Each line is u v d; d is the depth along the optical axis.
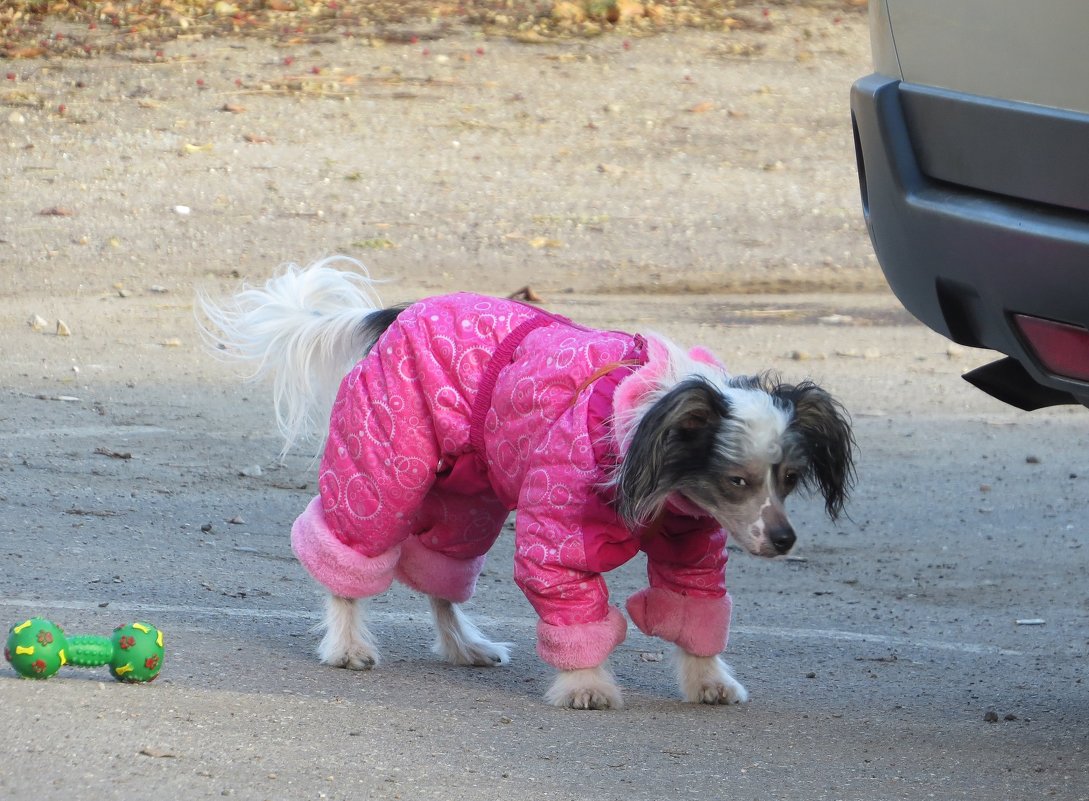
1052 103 6.87
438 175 26.72
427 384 8.22
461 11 35.12
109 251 22.70
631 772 6.71
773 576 11.87
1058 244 6.87
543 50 33.06
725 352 18.36
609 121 29.72
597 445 7.56
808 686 8.77
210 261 22.48
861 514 13.48
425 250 23.30
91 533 11.21
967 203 7.36
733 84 31.83
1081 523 13.27
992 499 13.94
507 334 8.23
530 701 8.12
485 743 7.04
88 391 15.91
